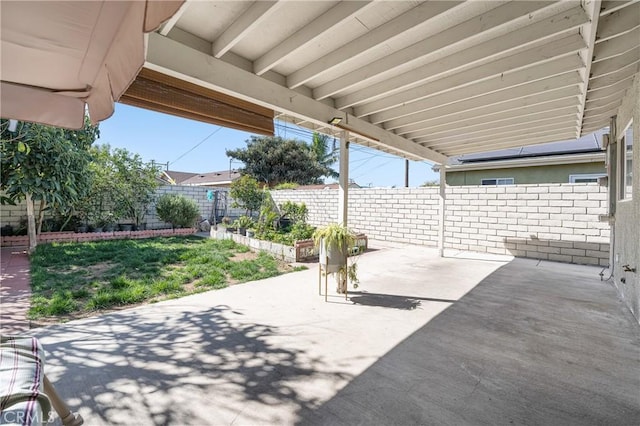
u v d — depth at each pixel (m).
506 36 2.61
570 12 2.31
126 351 2.62
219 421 1.82
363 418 1.83
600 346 2.71
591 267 5.94
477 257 6.93
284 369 2.36
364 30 2.58
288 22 2.44
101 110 1.79
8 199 6.84
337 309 3.63
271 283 4.79
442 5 2.16
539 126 4.94
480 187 7.52
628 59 3.00
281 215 10.33
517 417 1.83
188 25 2.46
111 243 8.21
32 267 5.50
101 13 1.31
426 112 4.41
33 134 6.17
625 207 3.81
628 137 3.94
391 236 9.17
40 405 1.13
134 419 1.83
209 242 8.74
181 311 3.55
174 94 2.75
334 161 24.69
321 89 3.62
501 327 3.12
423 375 2.27
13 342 1.44
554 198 6.57
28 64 1.74
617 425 1.76
